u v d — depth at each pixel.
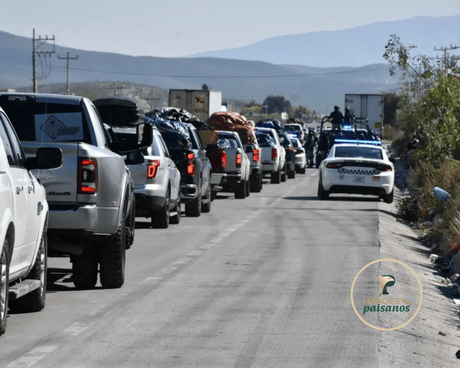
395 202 85.00
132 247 45.88
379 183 80.62
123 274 33.03
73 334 25.00
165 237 50.75
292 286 33.84
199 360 22.27
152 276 36.03
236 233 53.38
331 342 24.59
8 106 32.72
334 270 38.16
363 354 23.30
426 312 30.67
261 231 54.69
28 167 26.95
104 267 32.41
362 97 191.50
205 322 26.97
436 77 89.62
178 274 36.62
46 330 25.48
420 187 81.81
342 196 90.88
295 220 62.50
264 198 87.38
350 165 81.25
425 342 26.02
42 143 30.33
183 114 92.25
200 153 66.06
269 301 30.64
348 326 26.77
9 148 25.25
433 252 51.12
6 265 23.45
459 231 47.38
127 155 44.25
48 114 32.72
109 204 31.02
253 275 36.56
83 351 22.98
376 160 81.31
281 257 42.38
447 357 24.53
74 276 32.56
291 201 82.75
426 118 87.19
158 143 54.22
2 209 22.30
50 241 30.86
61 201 30.19
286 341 24.58
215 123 100.56
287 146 128.62
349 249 45.84
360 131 149.75
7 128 25.75
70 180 30.22
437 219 63.44
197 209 64.75
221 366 21.72
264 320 27.39
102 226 30.92
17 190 24.25
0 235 22.06
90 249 32.34
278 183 116.00
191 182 63.03
